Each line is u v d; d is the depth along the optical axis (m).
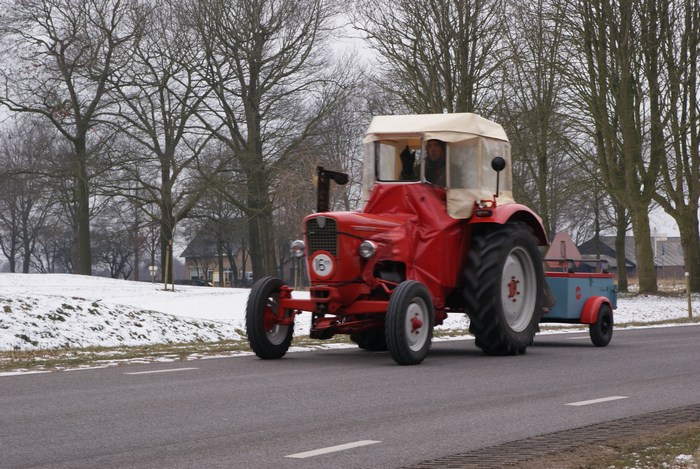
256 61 42.69
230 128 43.47
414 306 11.16
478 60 30.84
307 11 42.81
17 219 82.50
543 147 33.47
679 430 6.28
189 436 6.14
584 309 14.57
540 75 32.44
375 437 6.14
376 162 12.70
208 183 43.31
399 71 31.48
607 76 33.53
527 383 9.17
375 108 37.50
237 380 9.15
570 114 34.34
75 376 9.41
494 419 6.89
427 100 31.20
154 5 42.22
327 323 11.84
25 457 5.44
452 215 12.55
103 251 87.31
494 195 12.96
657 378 9.71
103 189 44.16
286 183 41.94
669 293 36.00
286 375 9.66
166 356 11.80
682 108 35.47
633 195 35.00
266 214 45.09
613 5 33.22
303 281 76.00
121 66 42.53
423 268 12.15
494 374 9.98
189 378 9.29
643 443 5.79
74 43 43.12
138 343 14.92
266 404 7.56
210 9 41.22
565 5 33.03
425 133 12.48
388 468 5.19
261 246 49.16
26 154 48.50
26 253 81.38
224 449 5.71
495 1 30.78
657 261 104.25
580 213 60.50
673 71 34.06
